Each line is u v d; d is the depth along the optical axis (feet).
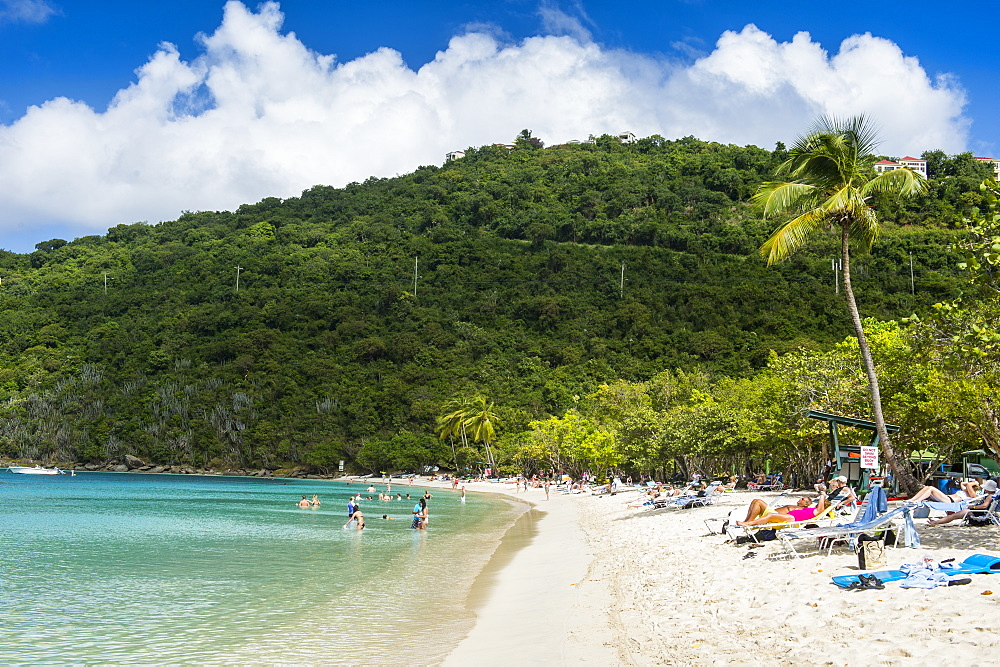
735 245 545.03
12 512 155.74
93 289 575.38
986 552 45.65
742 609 39.58
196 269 596.70
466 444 390.21
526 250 625.00
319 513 168.66
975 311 57.88
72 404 442.91
